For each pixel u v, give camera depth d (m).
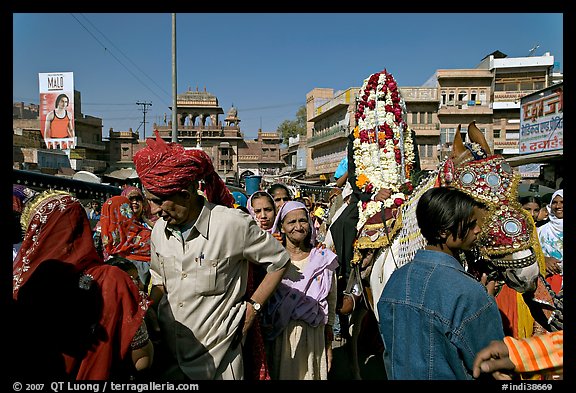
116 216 4.25
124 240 4.21
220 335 2.51
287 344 3.21
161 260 2.63
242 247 2.58
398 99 4.44
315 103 52.31
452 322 1.93
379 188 4.13
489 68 38.50
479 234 2.38
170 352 2.58
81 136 47.66
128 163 50.97
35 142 30.44
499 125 37.78
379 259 3.70
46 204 2.25
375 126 4.36
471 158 2.65
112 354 2.18
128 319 2.22
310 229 3.56
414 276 2.12
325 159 46.00
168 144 2.50
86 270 2.26
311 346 3.24
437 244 2.19
